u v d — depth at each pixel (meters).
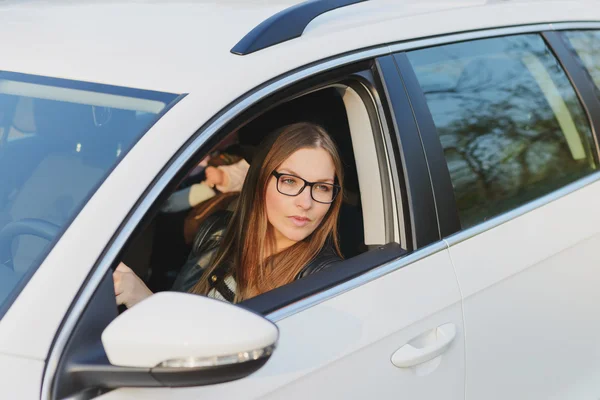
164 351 2.02
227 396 2.34
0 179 2.67
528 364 3.25
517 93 3.55
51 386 2.10
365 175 3.01
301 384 2.50
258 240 3.12
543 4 3.93
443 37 3.31
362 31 3.02
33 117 2.72
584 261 3.49
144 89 2.60
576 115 3.81
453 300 2.93
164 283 3.44
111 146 2.57
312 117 3.16
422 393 2.83
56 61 2.82
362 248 3.09
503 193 3.31
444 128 3.13
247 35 2.79
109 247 2.26
